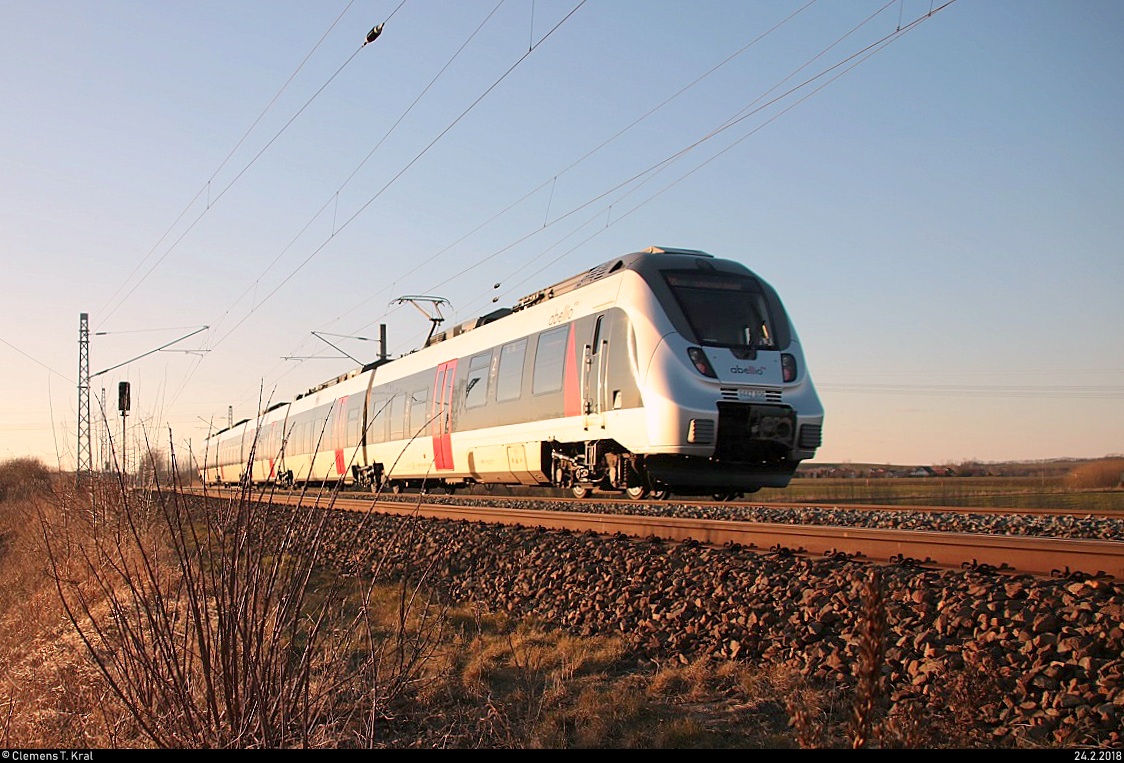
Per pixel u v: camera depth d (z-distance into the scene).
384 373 26.00
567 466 15.98
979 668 5.38
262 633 5.29
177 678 5.32
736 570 8.18
